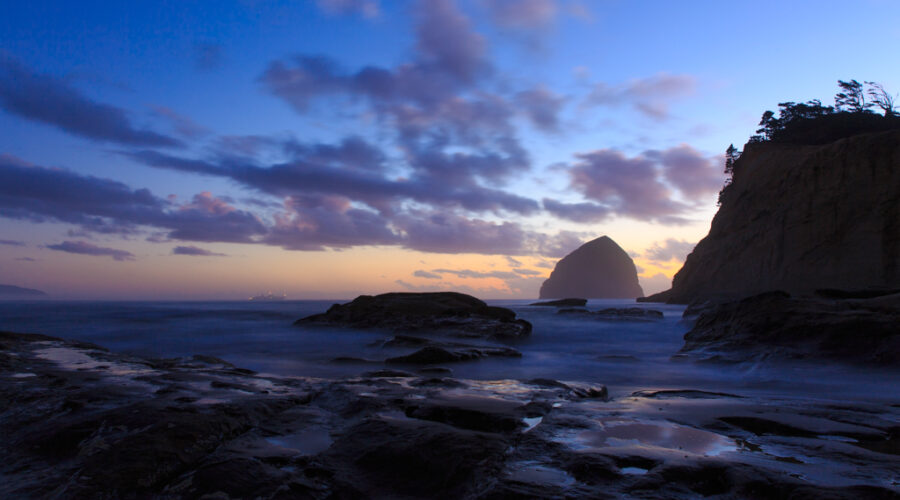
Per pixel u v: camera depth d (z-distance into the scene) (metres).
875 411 4.59
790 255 41.06
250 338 16.92
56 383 5.21
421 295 23.06
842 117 50.59
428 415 4.07
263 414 4.08
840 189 39.03
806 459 3.04
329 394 4.92
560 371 9.60
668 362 11.02
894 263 34.78
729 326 12.26
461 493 2.65
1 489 2.76
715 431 3.70
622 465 2.89
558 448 3.24
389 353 12.76
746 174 50.56
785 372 8.94
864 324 9.71
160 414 3.72
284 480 2.82
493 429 3.72
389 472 2.93
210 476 2.82
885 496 2.38
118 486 2.67
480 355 11.41
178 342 15.85
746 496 2.50
